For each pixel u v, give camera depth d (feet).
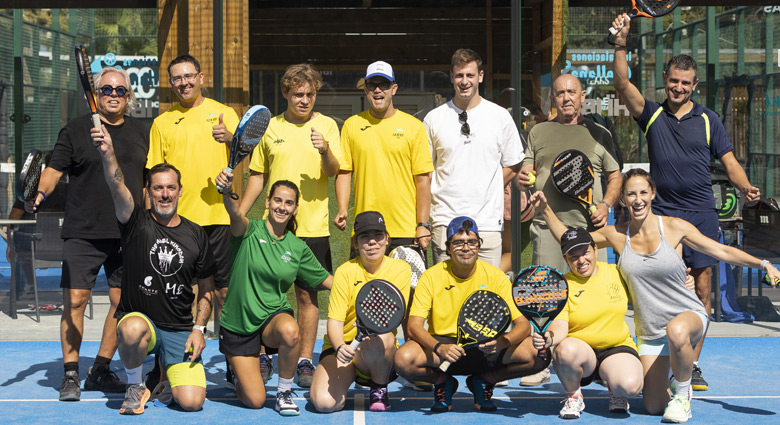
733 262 16.79
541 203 17.99
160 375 18.95
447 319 17.34
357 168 19.51
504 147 19.90
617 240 17.24
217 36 25.26
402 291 17.49
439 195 19.74
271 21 30.32
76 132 18.83
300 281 18.19
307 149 19.60
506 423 16.53
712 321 27.99
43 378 20.24
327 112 31.07
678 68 19.24
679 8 28.63
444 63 31.09
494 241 19.60
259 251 17.22
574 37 27.55
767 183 29.76
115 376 19.36
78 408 17.54
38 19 28.55
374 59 30.89
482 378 17.46
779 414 17.17
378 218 17.19
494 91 30.91
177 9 26.53
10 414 17.06
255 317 17.31
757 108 29.55
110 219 18.83
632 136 27.81
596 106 27.73
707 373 20.86
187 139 19.70
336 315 17.15
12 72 29.01
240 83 26.35
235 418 16.87
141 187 19.34
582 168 19.39
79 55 15.98
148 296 17.11
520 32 25.25
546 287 16.22
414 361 16.88
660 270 16.79
